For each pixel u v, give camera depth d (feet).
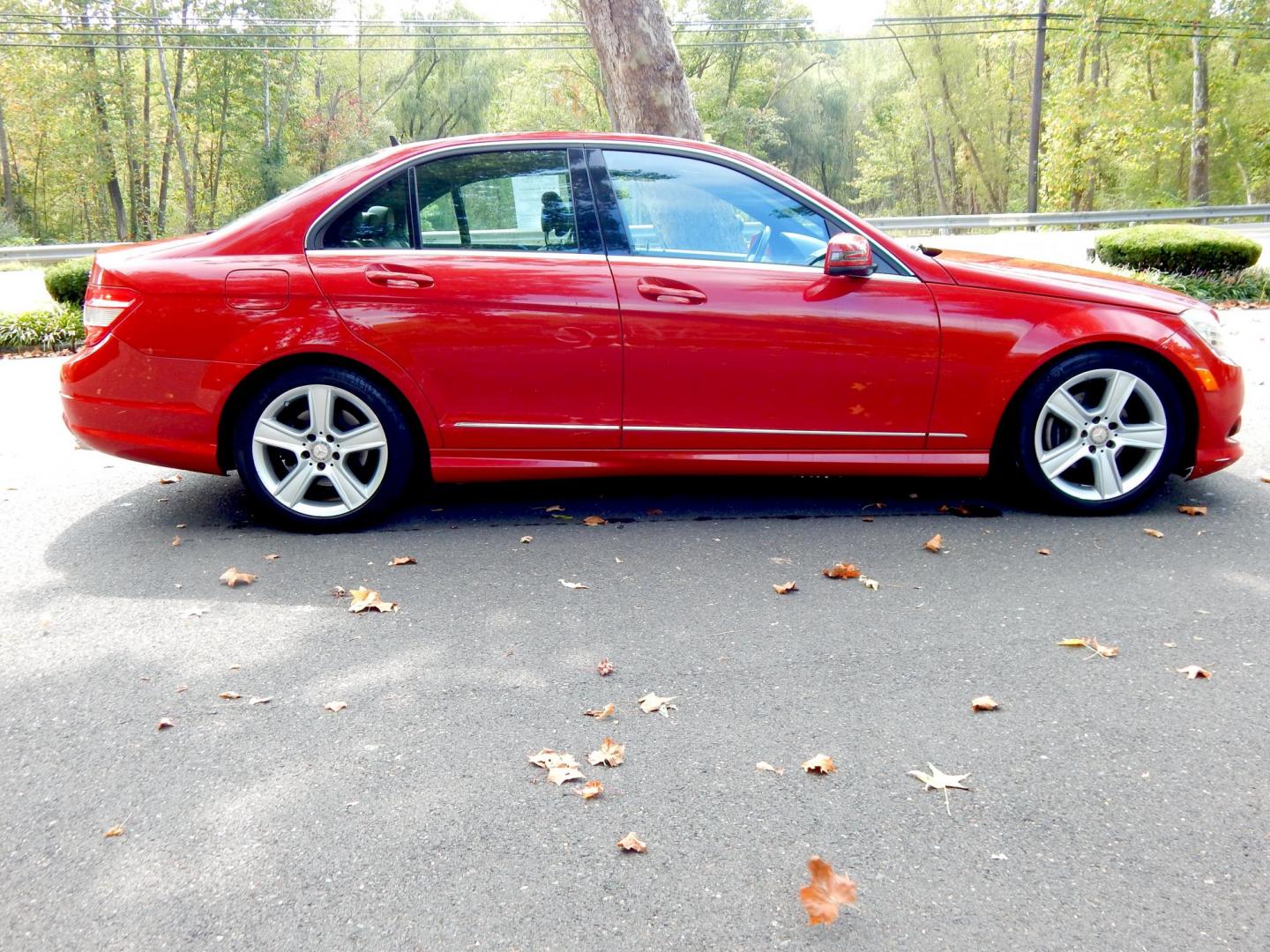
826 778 8.57
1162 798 8.21
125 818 8.12
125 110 143.02
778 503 16.15
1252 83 112.88
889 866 7.43
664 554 13.97
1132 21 107.34
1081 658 10.68
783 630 11.49
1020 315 14.55
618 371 14.35
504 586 12.88
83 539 14.83
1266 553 13.60
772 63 175.63
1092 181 133.39
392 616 12.01
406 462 14.76
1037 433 14.90
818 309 14.30
